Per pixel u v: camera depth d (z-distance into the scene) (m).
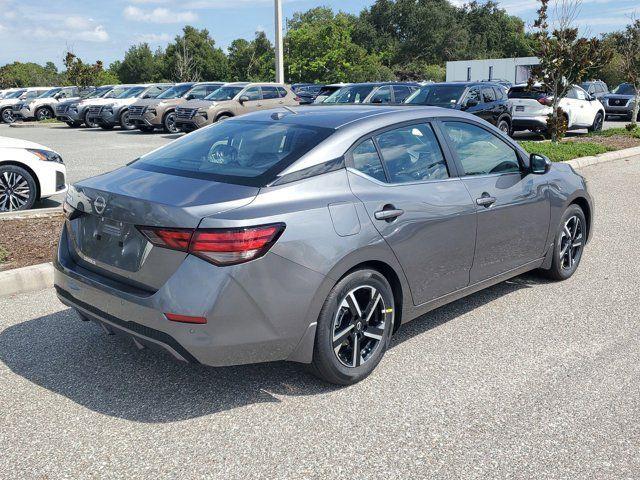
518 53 117.12
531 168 5.01
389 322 3.92
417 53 109.12
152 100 22.56
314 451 3.10
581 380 3.84
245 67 85.62
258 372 3.93
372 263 3.82
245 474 2.91
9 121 30.27
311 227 3.40
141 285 3.34
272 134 3.95
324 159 3.67
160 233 3.20
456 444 3.16
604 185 10.99
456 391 3.71
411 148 4.17
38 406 3.50
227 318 3.18
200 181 3.52
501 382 3.82
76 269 3.71
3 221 7.45
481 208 4.47
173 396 3.63
